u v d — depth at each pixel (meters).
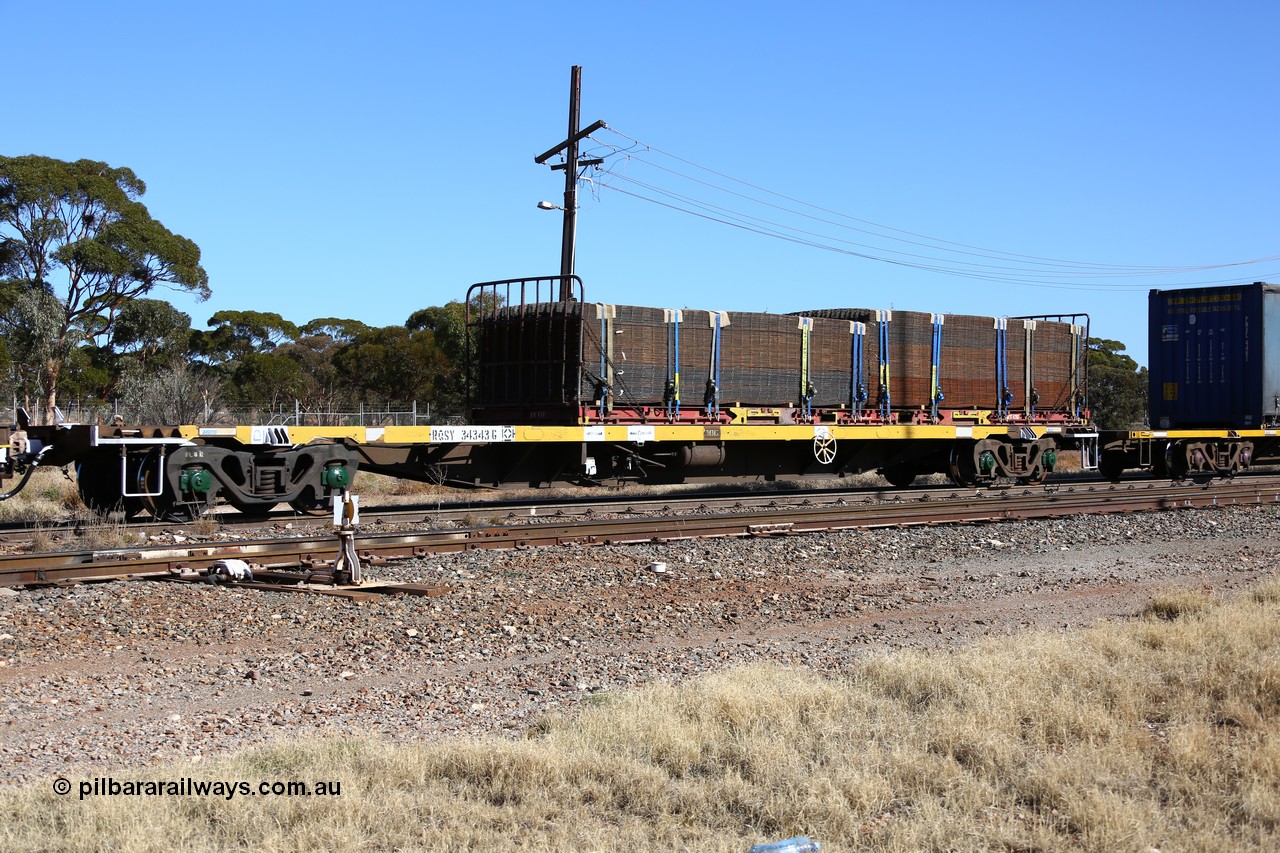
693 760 6.41
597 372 20.66
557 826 5.49
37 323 51.38
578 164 29.56
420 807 5.67
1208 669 8.11
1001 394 26.53
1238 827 5.49
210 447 15.91
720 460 21.84
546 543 14.24
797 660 8.94
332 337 78.69
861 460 24.28
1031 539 16.17
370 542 13.09
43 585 10.77
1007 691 7.45
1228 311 28.73
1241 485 24.77
